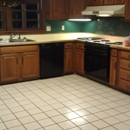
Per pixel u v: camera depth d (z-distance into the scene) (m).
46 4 5.16
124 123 2.94
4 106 3.43
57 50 4.98
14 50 4.43
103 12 4.38
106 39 5.11
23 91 4.11
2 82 4.45
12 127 2.81
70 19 5.36
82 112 3.25
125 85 4.00
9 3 4.67
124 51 3.93
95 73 4.70
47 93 4.01
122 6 4.24
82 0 5.04
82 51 5.02
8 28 4.89
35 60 4.74
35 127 2.81
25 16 5.09
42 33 5.29
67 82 4.70
